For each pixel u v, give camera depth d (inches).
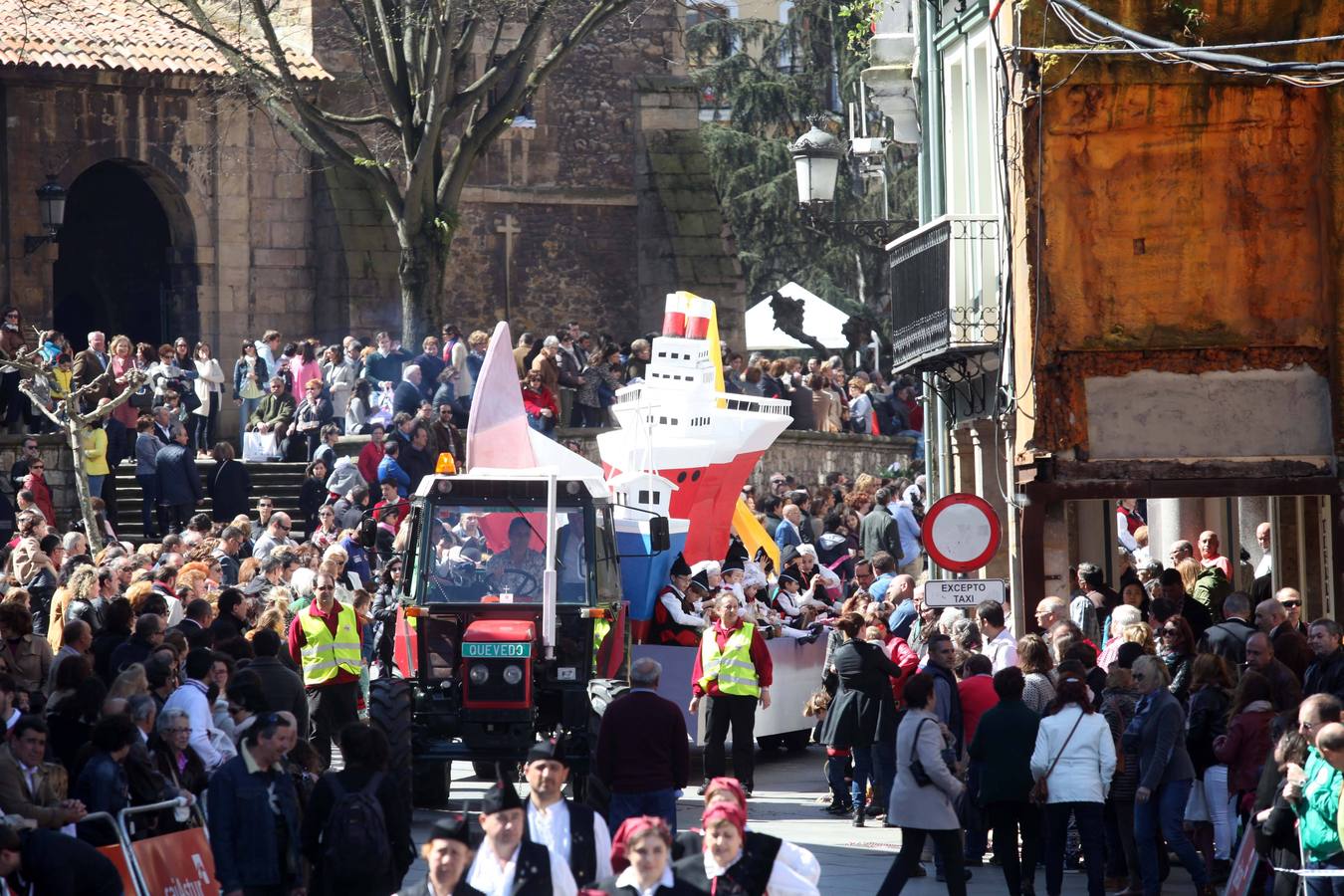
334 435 3248.0
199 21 3563.0
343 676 1987.0
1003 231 2214.6
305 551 2452.0
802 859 1011.3
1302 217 2101.4
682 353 2477.9
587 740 1841.8
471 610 1905.8
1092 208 2092.8
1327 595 2309.3
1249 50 2059.5
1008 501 2194.9
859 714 1910.7
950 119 2534.5
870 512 3189.0
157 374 3425.2
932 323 2346.2
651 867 978.7
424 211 3639.3
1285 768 1280.8
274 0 3796.8
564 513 1945.1
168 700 1478.8
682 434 2439.7
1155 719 1499.8
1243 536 2583.7
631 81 4815.5
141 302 4503.0
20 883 1110.4
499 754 1859.0
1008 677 1524.4
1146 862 1510.8
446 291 4660.4
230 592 1878.7
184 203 4274.1
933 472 2746.1
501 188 4707.2
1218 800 1577.3
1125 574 2294.5
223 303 4315.9
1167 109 2081.7
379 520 2844.5
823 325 4672.7
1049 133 2082.9
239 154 4320.9
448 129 4653.1
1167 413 2108.8
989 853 1806.1
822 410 3929.6
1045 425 2095.2
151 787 1312.7
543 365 3339.1
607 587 1945.1
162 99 4234.7
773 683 2364.7
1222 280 2101.4
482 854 1016.2
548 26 4719.5
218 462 3166.8
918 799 1451.8
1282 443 2106.3
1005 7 2105.1
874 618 2016.5
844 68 5807.1
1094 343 2089.1
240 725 1515.7
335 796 1170.0
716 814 992.2
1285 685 1553.9
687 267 4736.7
